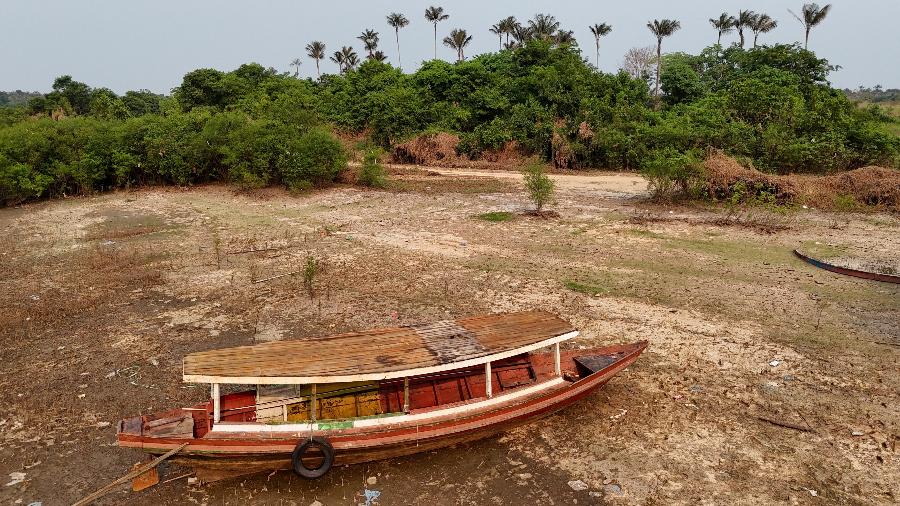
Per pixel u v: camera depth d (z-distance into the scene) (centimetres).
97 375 1147
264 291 1602
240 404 875
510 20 6981
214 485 842
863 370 1112
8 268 1862
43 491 825
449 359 865
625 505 786
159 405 1037
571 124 3962
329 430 822
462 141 4150
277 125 3203
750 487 812
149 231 2305
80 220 2559
